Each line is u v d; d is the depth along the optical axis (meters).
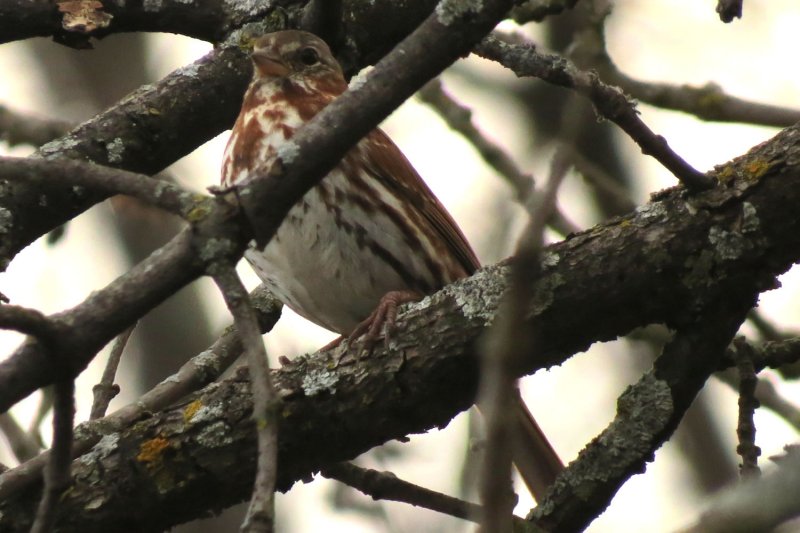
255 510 6.18
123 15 11.23
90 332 7.18
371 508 12.54
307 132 7.56
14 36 11.05
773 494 5.80
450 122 14.21
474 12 7.58
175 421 8.89
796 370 12.61
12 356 7.20
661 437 9.18
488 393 5.57
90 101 16.34
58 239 13.61
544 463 10.74
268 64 11.32
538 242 5.73
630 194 15.45
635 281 8.53
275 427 6.50
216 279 7.25
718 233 8.43
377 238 11.16
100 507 8.77
